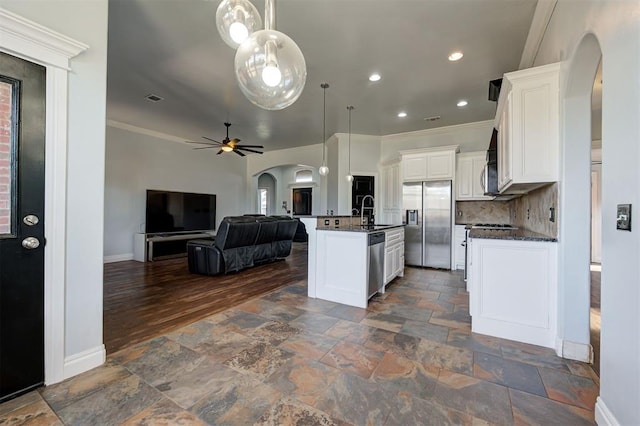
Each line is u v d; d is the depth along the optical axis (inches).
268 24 57.2
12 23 61.2
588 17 64.2
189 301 135.7
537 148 91.6
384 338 97.0
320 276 140.7
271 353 86.6
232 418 59.4
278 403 64.2
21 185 65.4
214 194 314.0
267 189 475.2
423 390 68.9
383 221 267.4
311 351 88.0
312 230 143.3
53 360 70.5
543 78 90.6
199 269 189.6
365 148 269.9
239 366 79.3
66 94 71.2
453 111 202.8
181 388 69.3
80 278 75.5
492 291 99.1
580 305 83.4
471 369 78.2
